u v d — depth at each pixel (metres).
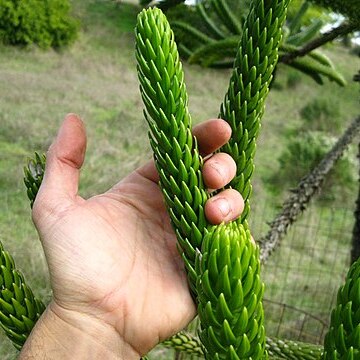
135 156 2.18
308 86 4.47
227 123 0.29
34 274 1.12
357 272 0.23
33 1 3.79
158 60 0.26
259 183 2.28
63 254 0.29
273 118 3.57
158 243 0.31
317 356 0.47
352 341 0.22
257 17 0.29
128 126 2.61
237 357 0.22
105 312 0.29
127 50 4.34
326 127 3.33
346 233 1.99
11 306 0.29
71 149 0.31
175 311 0.30
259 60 0.29
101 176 1.83
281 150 2.96
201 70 4.31
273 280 1.53
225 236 0.23
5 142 2.12
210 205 0.27
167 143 0.26
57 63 3.71
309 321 1.34
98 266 0.29
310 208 2.04
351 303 0.22
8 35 3.78
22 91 2.85
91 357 0.28
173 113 0.26
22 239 1.32
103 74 3.68
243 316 0.22
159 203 0.33
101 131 2.52
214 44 0.82
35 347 0.28
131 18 4.79
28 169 0.33
